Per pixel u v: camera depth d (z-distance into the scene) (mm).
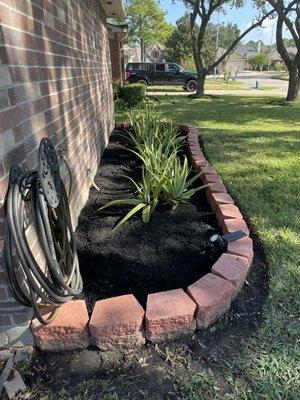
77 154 2553
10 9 1230
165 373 1323
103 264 1896
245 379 1284
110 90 5797
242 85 22266
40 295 1168
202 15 11703
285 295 1684
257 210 2596
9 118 1180
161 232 2240
